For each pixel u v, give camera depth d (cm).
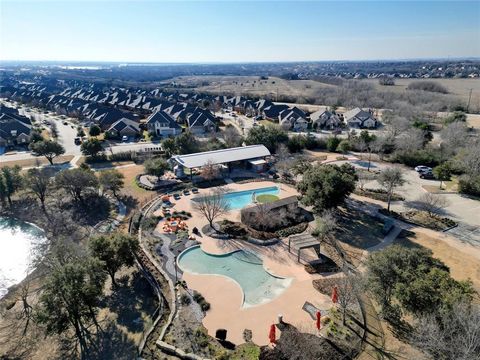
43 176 5181
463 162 5716
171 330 2702
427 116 10100
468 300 2191
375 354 2405
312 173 4572
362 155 7519
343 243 3962
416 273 2456
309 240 3788
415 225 4350
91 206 5153
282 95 16275
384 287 2567
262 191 5750
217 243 4053
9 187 5159
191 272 3509
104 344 2695
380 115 11712
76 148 8394
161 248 3947
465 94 14238
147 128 10056
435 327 2008
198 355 2448
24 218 4941
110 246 3278
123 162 7231
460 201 5031
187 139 7419
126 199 5422
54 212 4797
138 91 18562
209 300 3067
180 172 6269
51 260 3145
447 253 3691
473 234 4100
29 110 13962
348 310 2848
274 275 3422
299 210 4725
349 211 4747
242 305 3000
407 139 7050
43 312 2584
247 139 7769
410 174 6256
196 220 4647
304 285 3256
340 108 13525
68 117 12525
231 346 2531
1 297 3384
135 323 2898
